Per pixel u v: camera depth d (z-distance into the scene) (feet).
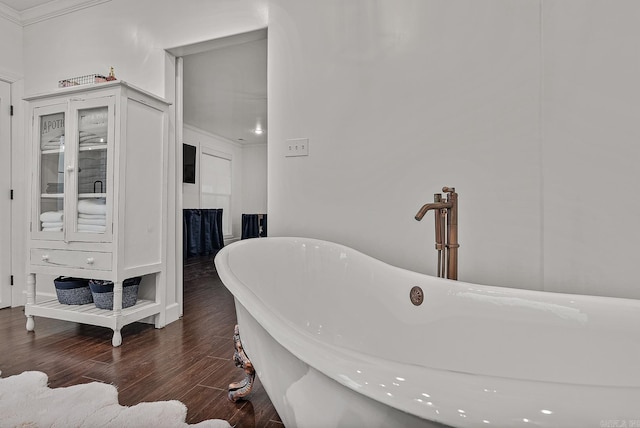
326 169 5.95
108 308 6.68
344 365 1.42
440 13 5.25
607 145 4.40
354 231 5.74
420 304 3.90
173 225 7.85
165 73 7.54
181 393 4.58
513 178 4.84
